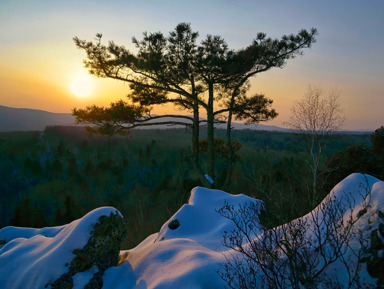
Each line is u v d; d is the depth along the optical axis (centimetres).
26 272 354
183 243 394
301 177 945
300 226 296
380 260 241
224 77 1321
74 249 368
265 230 305
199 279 294
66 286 342
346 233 278
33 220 1215
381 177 817
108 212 405
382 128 984
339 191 337
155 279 327
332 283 254
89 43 1252
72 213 1293
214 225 503
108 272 372
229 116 1541
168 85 1395
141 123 1425
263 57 1313
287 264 279
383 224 257
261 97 1488
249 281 282
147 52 1233
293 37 1288
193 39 1205
